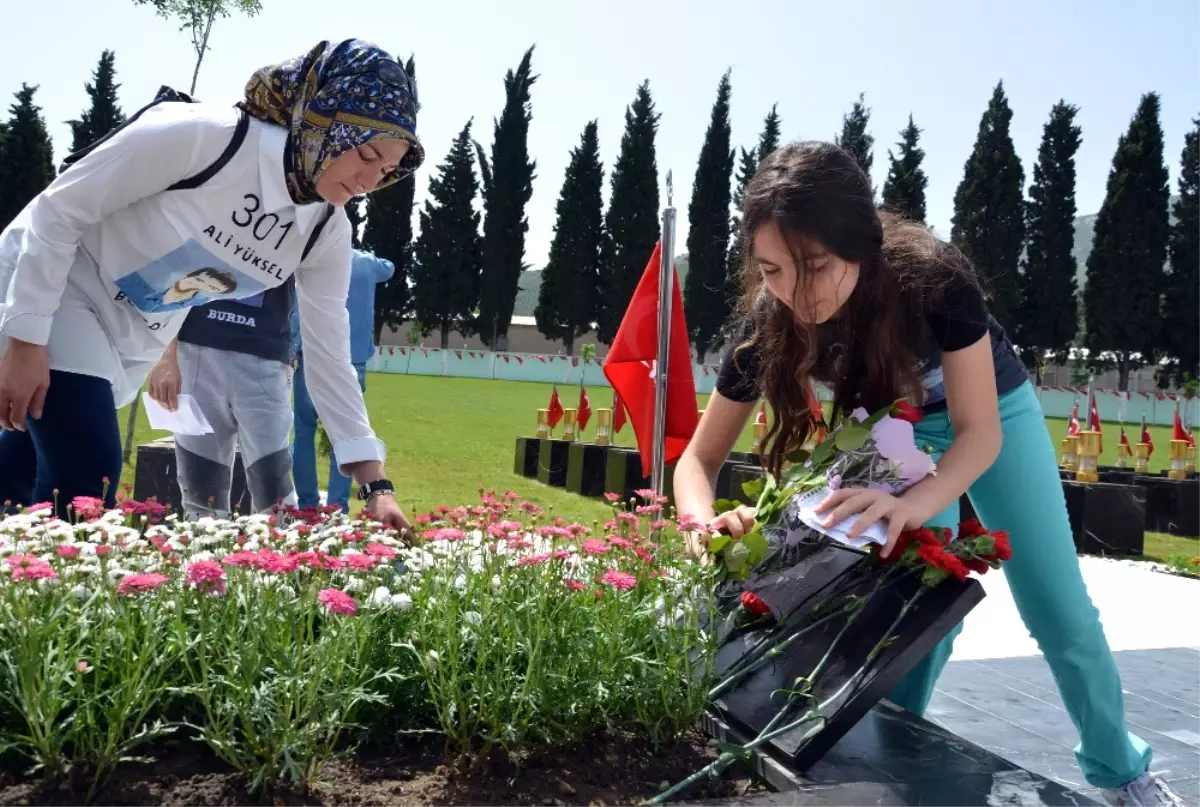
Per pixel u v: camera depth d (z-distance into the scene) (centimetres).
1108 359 4097
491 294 4191
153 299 257
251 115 243
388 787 153
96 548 171
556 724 170
